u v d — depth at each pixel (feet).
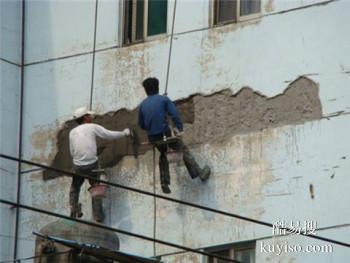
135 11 113.39
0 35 115.96
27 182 114.93
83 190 112.37
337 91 104.17
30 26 116.78
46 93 115.44
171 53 110.73
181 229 107.76
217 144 107.65
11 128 115.55
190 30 110.42
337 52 104.63
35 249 102.17
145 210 109.60
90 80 113.80
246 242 105.19
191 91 109.40
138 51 112.16
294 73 105.91
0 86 115.24
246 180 106.01
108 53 113.60
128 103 111.96
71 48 115.14
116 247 98.99
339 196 102.58
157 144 106.52
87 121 110.01
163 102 106.42
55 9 116.37
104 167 111.86
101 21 114.42
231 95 107.96
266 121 106.32
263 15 107.76
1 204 114.21
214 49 109.19
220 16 109.70
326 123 104.12
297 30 106.32
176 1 111.34
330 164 103.40
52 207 113.70
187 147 108.47
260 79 107.04
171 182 108.58
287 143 105.19
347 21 104.68
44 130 115.14
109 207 110.83
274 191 104.88
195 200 107.55
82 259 96.68
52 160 114.42
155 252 108.47
